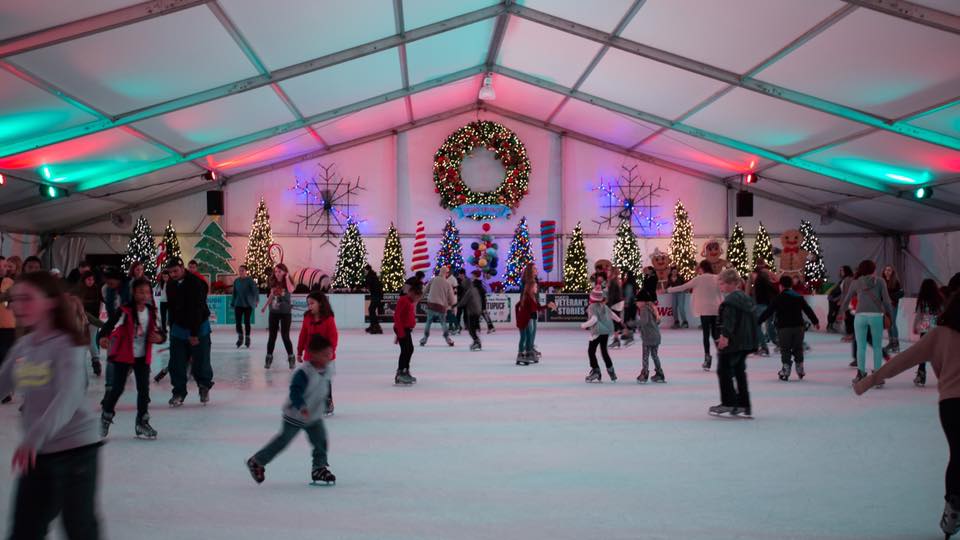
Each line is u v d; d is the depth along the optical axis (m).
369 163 26.61
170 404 9.01
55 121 15.06
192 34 13.21
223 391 10.29
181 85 15.34
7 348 8.88
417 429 7.61
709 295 12.59
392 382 11.23
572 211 26.92
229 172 25.33
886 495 5.21
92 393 10.09
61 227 24.61
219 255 24.20
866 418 8.20
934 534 4.38
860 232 26.55
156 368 13.23
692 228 26.56
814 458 6.32
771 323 15.37
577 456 6.40
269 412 8.62
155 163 20.47
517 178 26.59
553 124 26.83
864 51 13.85
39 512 3.13
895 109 15.86
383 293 24.47
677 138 23.30
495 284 25.58
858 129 17.62
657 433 7.39
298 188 26.27
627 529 4.46
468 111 26.98
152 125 17.42
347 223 26.06
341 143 26.28
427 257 25.41
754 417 8.26
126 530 4.43
